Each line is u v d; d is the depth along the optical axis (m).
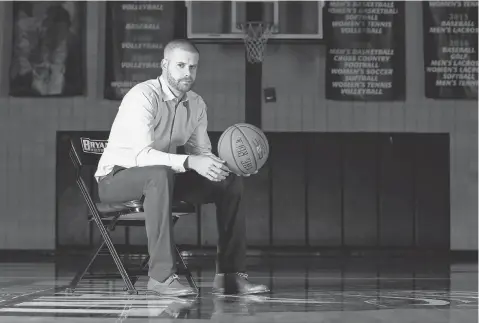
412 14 9.12
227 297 3.53
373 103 9.10
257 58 8.80
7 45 9.11
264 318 2.73
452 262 7.97
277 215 9.02
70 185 9.04
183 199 3.68
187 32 9.01
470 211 9.08
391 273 6.20
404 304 3.30
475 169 9.09
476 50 9.10
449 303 3.37
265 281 5.13
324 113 9.09
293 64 9.09
